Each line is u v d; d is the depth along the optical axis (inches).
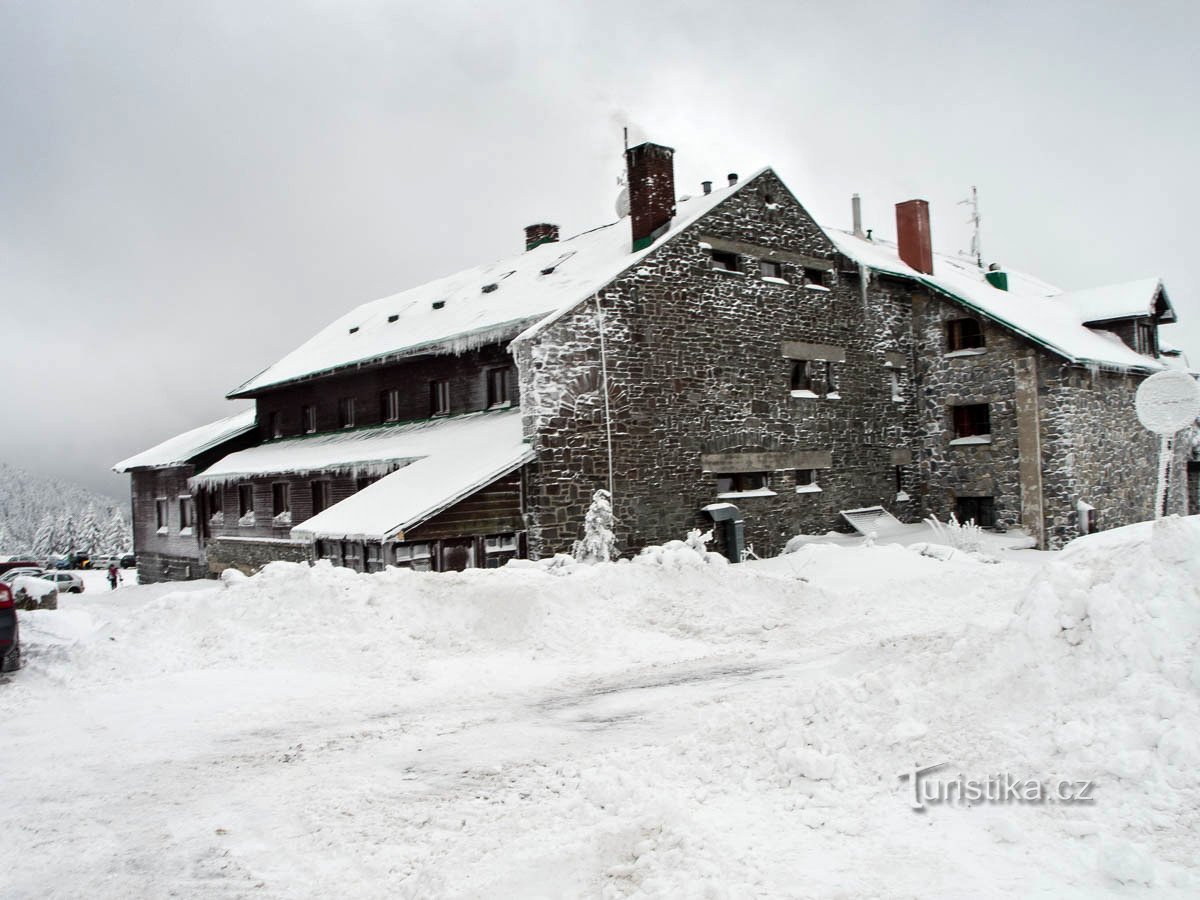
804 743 246.8
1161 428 346.9
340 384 1167.6
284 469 1060.5
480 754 310.7
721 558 652.1
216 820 260.7
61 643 524.1
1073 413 1002.1
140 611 526.3
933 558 759.7
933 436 1108.5
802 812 214.4
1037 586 251.6
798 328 991.6
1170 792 186.7
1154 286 1168.8
